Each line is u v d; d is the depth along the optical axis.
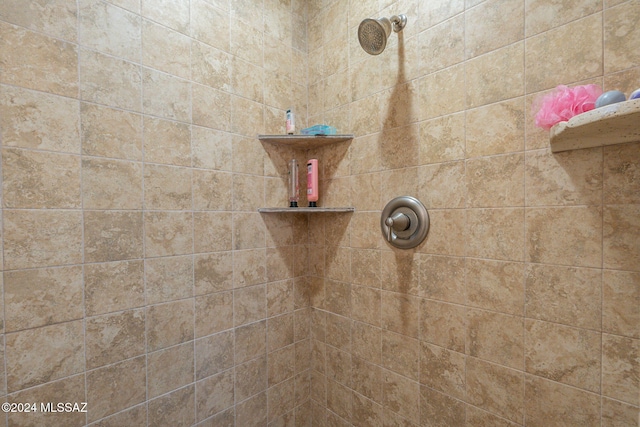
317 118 1.34
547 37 0.75
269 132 1.24
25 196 0.73
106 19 0.84
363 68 1.16
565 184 0.73
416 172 1.01
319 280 1.35
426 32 0.97
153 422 0.94
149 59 0.92
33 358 0.74
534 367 0.78
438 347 0.97
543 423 0.77
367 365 1.17
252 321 1.19
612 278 0.67
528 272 0.79
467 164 0.89
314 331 1.38
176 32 0.97
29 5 0.73
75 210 0.79
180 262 0.99
